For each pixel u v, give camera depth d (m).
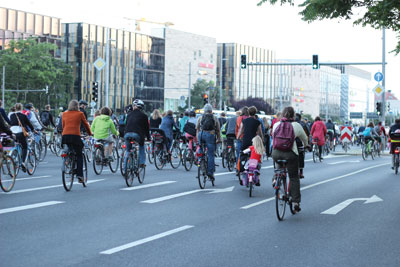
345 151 40.81
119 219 10.55
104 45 108.19
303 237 9.20
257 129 15.92
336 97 190.75
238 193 15.16
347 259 7.65
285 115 11.21
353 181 19.58
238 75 137.12
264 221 10.74
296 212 11.93
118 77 110.62
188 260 7.43
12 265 6.98
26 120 18.36
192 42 129.00
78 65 103.88
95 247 8.11
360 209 12.65
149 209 11.90
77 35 104.25
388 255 7.93
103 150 19.28
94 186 15.81
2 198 13.03
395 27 16.89
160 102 120.62
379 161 32.31
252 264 7.29
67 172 14.59
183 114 29.95
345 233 9.62
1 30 101.06
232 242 8.68
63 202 12.55
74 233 9.11
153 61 119.12
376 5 16.12
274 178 10.92
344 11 16.39
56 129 28.64
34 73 90.06
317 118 30.95
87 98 105.00
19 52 92.12
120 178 18.12
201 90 121.00
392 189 17.09
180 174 20.31
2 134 14.09
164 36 122.88
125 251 7.89
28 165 18.77
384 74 43.88
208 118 16.27
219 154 32.78
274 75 151.88
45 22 106.94
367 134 33.72
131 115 16.22
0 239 8.53
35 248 7.96
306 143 11.28
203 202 13.21
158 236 9.01
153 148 22.25
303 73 166.88
